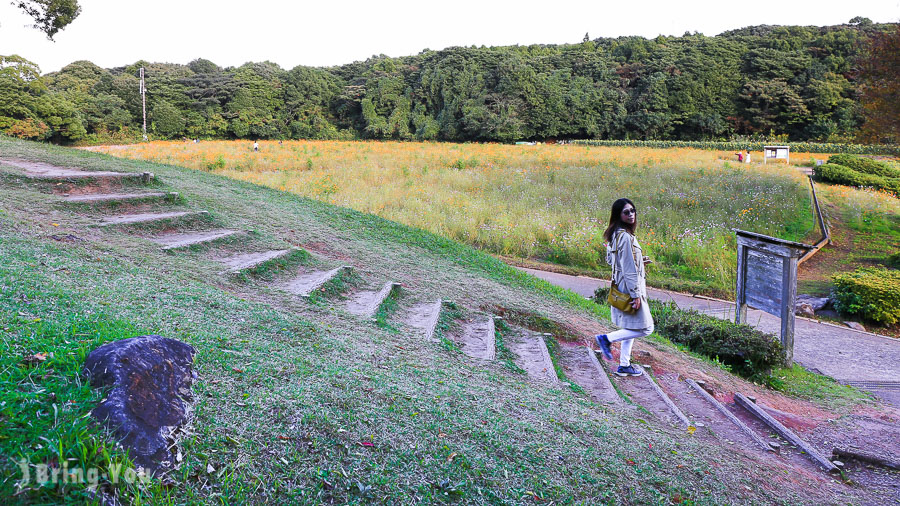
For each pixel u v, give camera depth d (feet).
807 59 182.19
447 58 210.59
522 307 23.84
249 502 6.29
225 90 205.98
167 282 13.96
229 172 70.33
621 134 199.62
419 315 19.35
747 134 188.03
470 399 11.09
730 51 193.47
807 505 10.34
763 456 13.20
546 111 198.70
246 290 16.06
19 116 128.67
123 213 22.21
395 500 6.98
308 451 7.43
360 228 32.53
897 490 12.94
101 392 6.91
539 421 10.85
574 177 74.74
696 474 10.18
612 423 12.19
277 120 213.05
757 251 27.58
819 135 170.40
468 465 8.18
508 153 114.62
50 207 19.54
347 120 225.97
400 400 9.81
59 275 12.10
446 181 70.95
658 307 29.43
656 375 19.24
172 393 7.64
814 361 27.17
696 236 46.70
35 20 50.72
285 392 8.78
